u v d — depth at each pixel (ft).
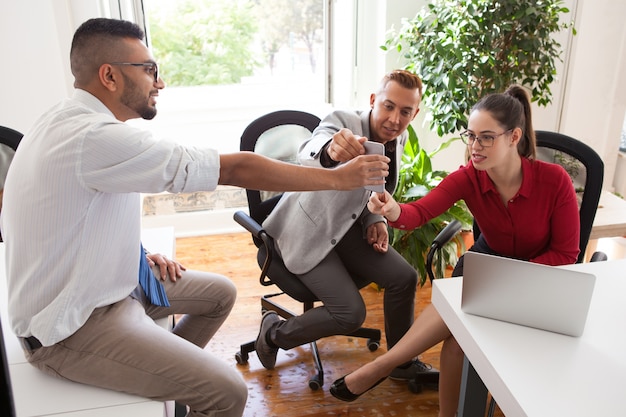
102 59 4.17
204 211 10.81
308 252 6.09
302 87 11.42
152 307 5.19
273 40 10.96
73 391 4.15
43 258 3.99
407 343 5.50
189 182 3.94
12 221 4.06
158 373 4.09
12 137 6.59
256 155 4.18
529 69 8.69
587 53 10.36
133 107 4.45
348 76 10.92
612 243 8.68
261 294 8.77
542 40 8.34
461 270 6.15
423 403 6.38
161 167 3.84
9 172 4.21
